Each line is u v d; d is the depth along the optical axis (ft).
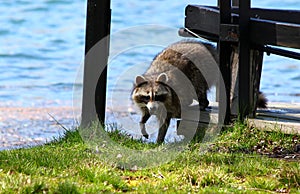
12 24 197.67
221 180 45.09
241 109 59.21
